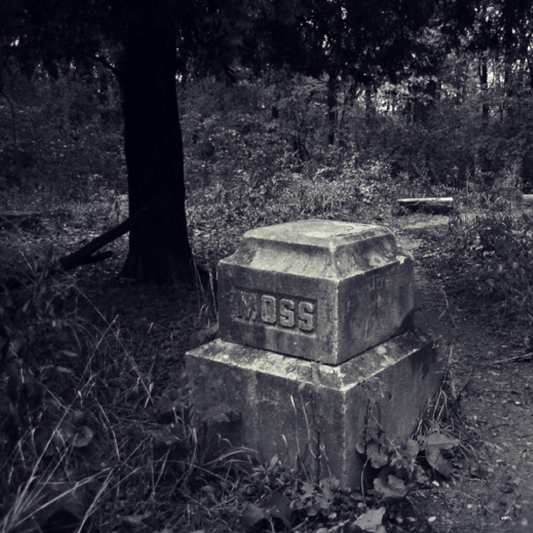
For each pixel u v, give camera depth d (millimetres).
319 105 18344
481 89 17406
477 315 5645
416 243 9406
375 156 16906
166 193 6406
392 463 2803
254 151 15227
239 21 4746
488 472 3119
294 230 3127
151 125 6281
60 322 3193
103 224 10609
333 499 2713
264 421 3064
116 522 2441
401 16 6379
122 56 6844
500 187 11523
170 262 6430
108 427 3117
